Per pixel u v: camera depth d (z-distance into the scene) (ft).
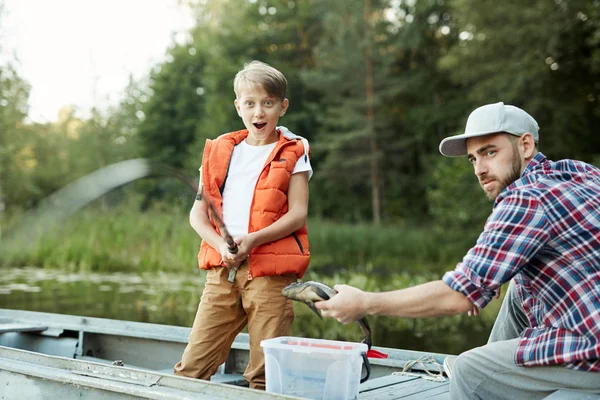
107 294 25.38
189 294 25.52
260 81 7.47
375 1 61.26
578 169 5.57
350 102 61.16
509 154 5.59
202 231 7.51
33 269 35.22
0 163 62.90
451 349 15.62
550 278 5.21
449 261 42.47
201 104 76.43
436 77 64.13
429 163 60.49
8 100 64.28
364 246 44.91
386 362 8.34
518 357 5.41
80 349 10.48
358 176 62.59
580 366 5.13
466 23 47.57
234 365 9.43
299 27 70.08
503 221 5.09
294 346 6.23
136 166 5.58
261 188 7.41
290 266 7.31
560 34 42.27
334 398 6.08
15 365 7.16
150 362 10.18
